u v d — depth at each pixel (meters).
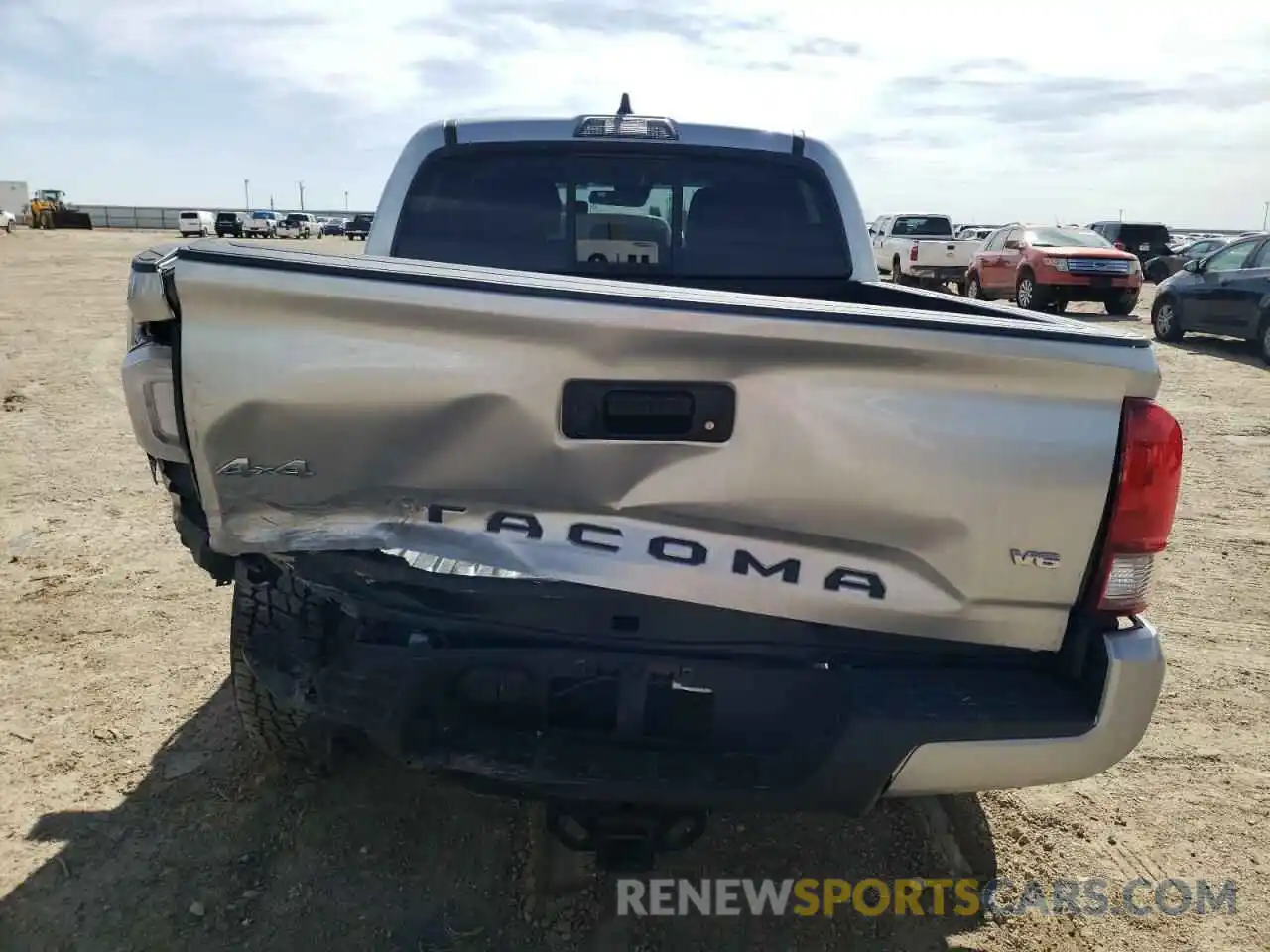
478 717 2.34
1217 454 8.20
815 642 2.24
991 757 2.14
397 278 2.04
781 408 2.07
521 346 2.05
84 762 3.34
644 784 2.17
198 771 3.31
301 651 2.59
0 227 58.84
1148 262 31.08
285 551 2.26
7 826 3.00
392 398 2.10
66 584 4.83
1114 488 2.10
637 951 2.60
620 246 3.77
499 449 2.12
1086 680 2.19
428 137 3.65
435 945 2.60
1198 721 3.92
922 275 23.17
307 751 3.12
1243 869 3.03
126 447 7.50
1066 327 2.16
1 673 3.92
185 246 2.21
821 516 2.13
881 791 2.21
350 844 2.97
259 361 2.10
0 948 2.53
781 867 2.95
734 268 3.85
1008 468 2.08
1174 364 12.91
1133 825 3.23
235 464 2.18
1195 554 5.82
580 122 3.68
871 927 2.72
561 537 2.18
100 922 2.63
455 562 2.27
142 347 2.46
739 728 2.29
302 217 72.25
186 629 4.37
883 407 2.07
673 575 2.16
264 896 2.75
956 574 2.15
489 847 2.99
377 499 2.19
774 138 3.79
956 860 2.99
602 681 2.30
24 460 7.06
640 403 2.09
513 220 3.72
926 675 2.23
